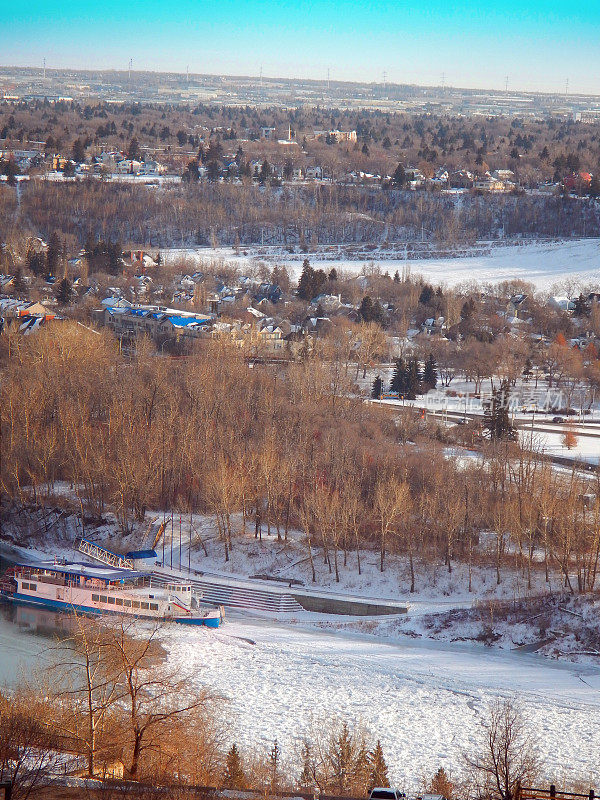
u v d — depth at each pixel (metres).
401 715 186.75
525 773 150.50
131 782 127.25
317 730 176.75
